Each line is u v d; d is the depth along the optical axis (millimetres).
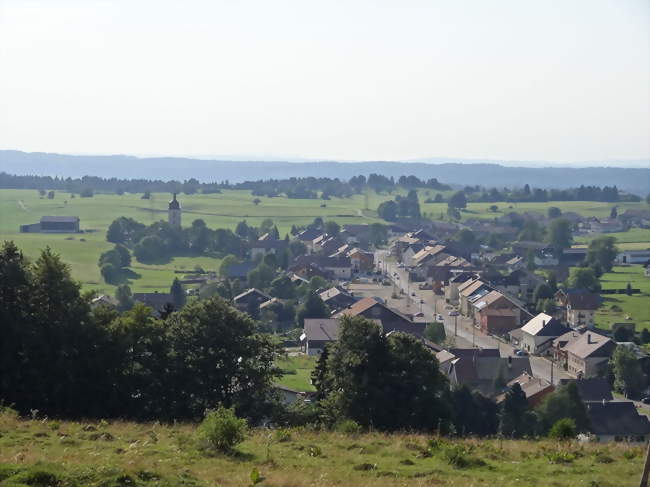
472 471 31844
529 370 101812
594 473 31922
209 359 51812
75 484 25469
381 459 33344
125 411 49406
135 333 51969
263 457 32469
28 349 48469
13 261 51688
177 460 30750
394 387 52000
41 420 39812
